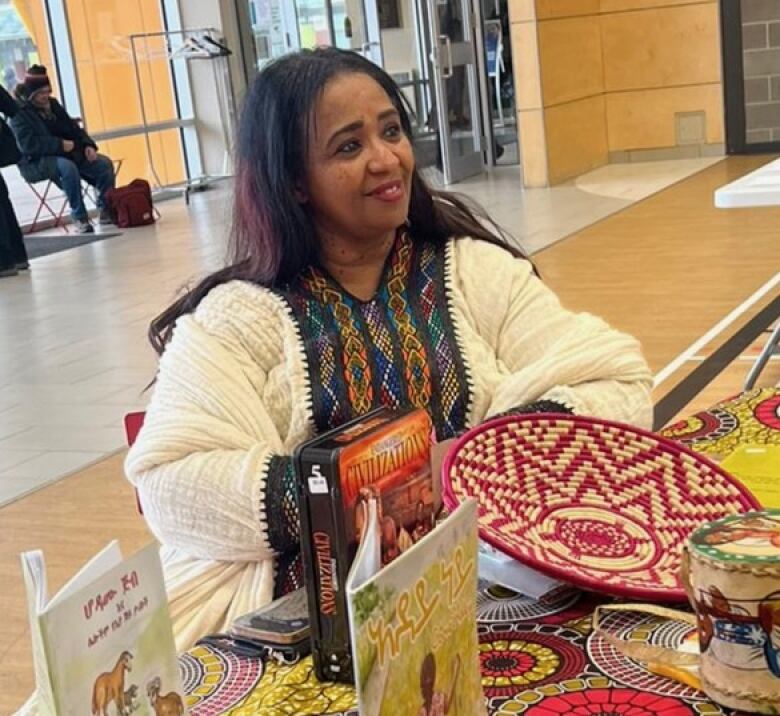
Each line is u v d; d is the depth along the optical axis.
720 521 1.04
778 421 1.72
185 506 1.46
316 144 1.57
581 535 1.28
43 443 4.47
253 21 12.72
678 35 10.61
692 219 7.51
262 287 1.61
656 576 1.21
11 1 11.37
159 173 12.75
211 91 12.84
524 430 1.35
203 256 8.40
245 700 1.09
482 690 0.96
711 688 0.99
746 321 4.94
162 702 0.87
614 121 10.96
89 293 7.45
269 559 1.47
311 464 1.03
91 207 11.69
